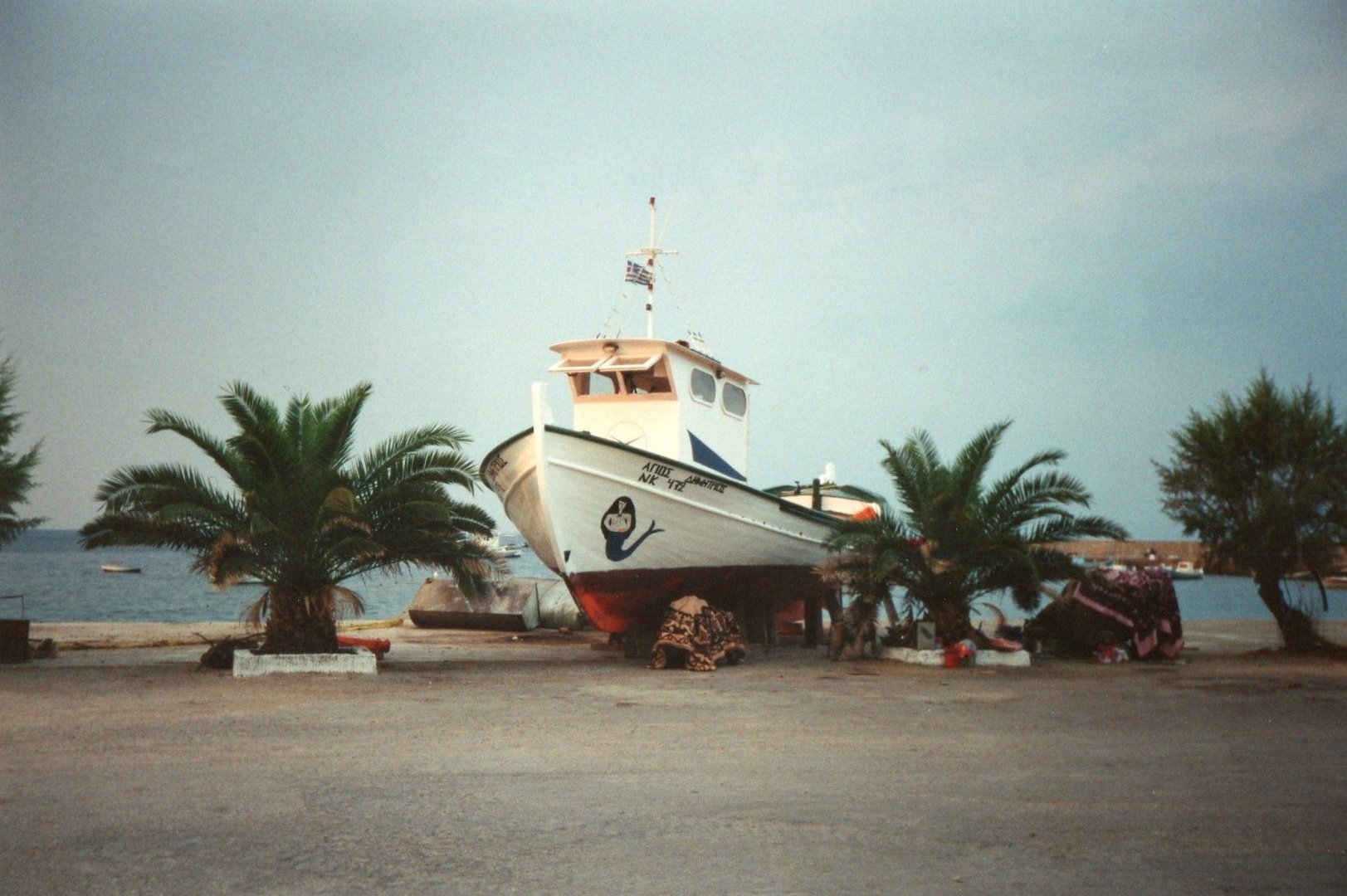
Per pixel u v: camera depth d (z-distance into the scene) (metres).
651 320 20.09
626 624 18.30
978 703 12.01
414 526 15.13
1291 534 18.61
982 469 16.81
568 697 12.30
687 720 10.53
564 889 5.27
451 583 25.33
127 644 19.66
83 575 82.12
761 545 19.27
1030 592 17.38
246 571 14.06
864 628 17.56
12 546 18.22
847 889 5.29
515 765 8.18
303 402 15.38
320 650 14.82
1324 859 5.83
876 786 7.50
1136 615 17.64
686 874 5.50
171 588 60.72
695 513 17.84
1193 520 19.50
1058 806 6.95
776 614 21.11
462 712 10.94
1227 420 19.12
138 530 14.58
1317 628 20.55
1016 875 5.51
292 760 8.27
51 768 7.86
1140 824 6.53
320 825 6.38
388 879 5.39
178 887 5.22
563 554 16.78
